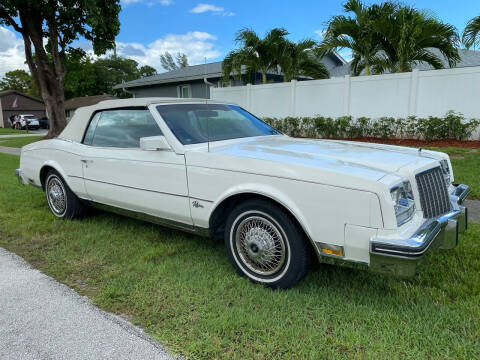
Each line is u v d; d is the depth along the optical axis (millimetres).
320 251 2670
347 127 11797
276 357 2184
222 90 15594
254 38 13875
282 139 3977
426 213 2752
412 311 2578
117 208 4141
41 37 18781
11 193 6488
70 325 2564
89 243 4051
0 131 34094
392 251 2324
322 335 2369
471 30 9688
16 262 3613
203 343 2312
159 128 3600
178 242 4035
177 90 22547
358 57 12742
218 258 3594
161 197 3537
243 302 2760
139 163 3668
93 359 2215
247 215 3027
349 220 2494
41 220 4902
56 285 3139
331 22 11719
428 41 11086
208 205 3186
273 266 2961
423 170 2807
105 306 2787
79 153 4348
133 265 3418
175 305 2754
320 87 12844
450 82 10266
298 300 2764
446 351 2166
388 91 11398
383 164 2764
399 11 10867
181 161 3328
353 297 2793
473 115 10062
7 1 16688
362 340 2281
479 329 2340
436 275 3061
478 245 3611
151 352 2264
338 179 2529
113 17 18969
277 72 16094
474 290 2766
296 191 2684
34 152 5145
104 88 53219
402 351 2195
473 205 5137
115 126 4070
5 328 2545
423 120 10227
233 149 3314
